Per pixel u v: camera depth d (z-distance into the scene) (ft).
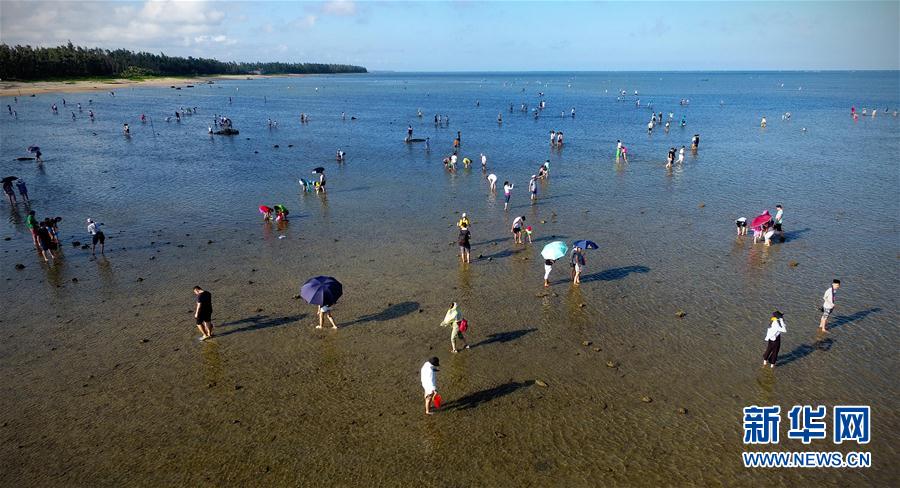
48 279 86.99
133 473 45.98
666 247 99.45
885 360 61.26
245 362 62.39
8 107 381.81
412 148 223.71
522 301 77.36
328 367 61.26
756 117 341.21
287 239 106.32
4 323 72.18
